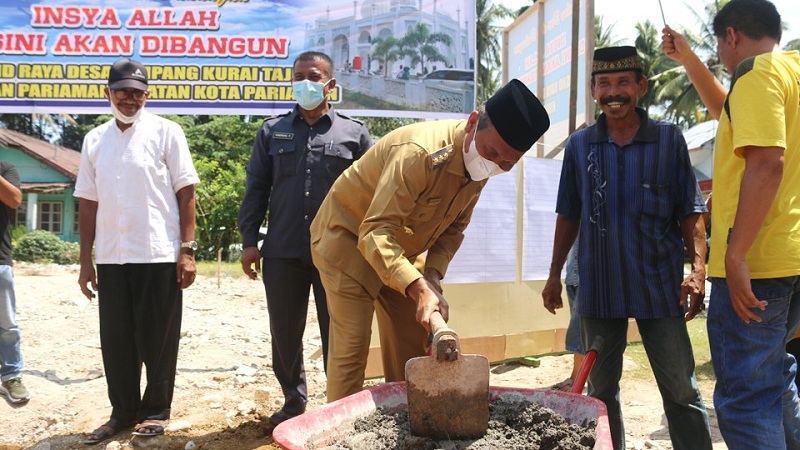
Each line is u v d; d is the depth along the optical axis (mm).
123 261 4203
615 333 3521
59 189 22938
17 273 12492
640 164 3391
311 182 4211
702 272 3357
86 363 6031
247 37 11289
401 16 11461
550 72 9586
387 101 11500
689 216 3424
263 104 11352
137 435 4219
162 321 4305
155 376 4336
